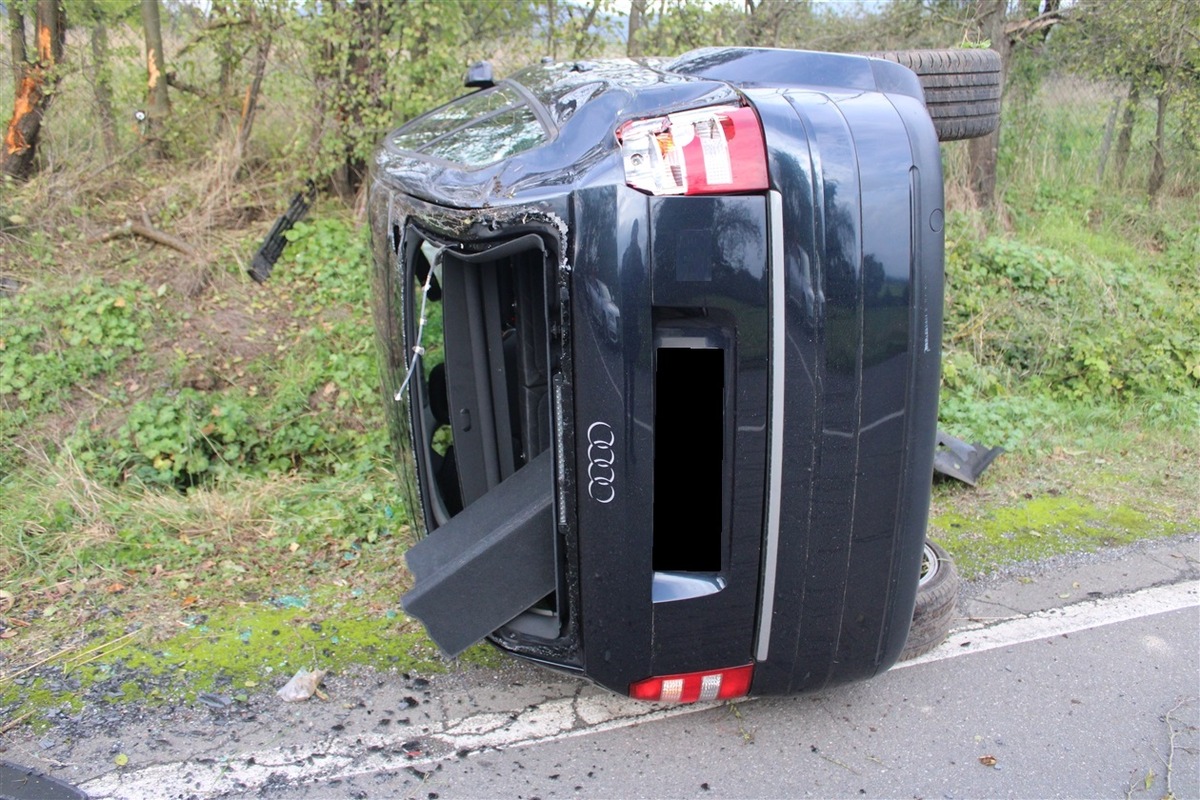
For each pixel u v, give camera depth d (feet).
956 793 9.50
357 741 10.05
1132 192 32.17
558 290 8.29
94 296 19.25
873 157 8.37
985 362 22.56
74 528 14.32
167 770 9.52
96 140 23.24
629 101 9.10
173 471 16.15
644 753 9.95
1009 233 28.40
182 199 22.88
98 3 22.81
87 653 11.43
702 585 9.04
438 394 11.91
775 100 8.67
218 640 11.80
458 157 9.85
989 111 13.21
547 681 11.11
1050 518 15.83
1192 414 20.44
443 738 10.12
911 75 10.07
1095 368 21.86
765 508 8.74
